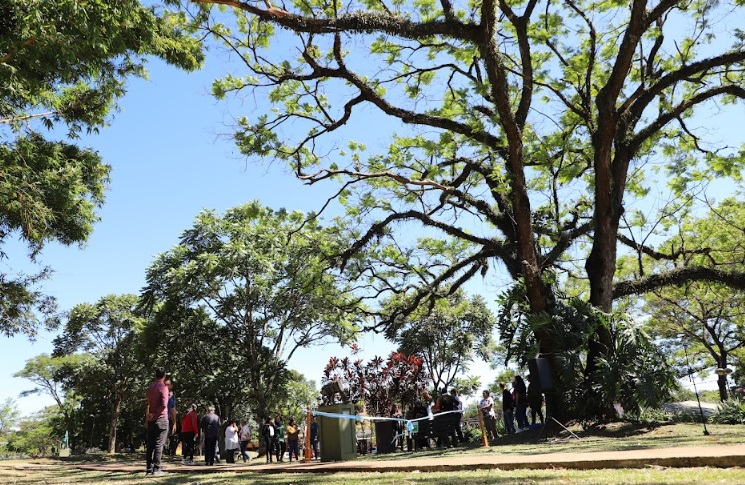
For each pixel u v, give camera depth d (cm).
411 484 523
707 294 2802
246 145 1628
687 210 1916
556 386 1387
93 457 2852
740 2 1509
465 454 1073
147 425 1072
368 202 1809
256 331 3497
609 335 1405
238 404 3884
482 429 1388
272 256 3266
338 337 3312
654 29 1733
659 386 1316
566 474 508
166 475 1001
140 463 2084
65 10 859
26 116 1177
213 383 3484
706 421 1298
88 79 1235
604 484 411
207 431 1673
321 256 2003
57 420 6350
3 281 1594
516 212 1489
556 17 1672
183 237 3550
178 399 3647
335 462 1071
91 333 4994
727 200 2305
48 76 1179
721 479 393
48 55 955
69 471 1434
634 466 530
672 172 1766
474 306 3881
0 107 1150
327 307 2277
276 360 3444
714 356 3033
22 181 1214
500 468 631
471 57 1573
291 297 3234
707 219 2248
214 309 3494
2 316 1609
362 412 2242
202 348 3703
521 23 1503
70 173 1431
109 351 4941
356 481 604
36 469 1542
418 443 1822
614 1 1547
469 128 1549
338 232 1969
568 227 1812
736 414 1295
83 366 5041
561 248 1581
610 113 1427
